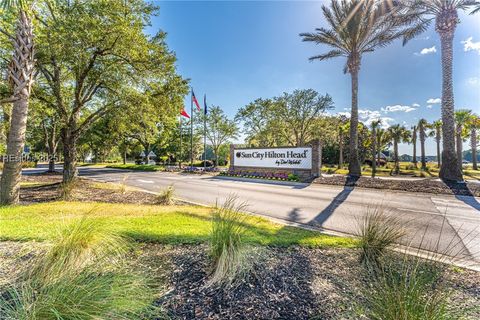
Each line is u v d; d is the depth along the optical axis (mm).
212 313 2242
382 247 3342
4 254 3236
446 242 4945
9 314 1849
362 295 2527
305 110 32688
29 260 2992
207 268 3041
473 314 2199
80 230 3027
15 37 7105
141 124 13531
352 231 5734
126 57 10125
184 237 4184
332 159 47094
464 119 35562
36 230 4203
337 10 16359
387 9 14914
